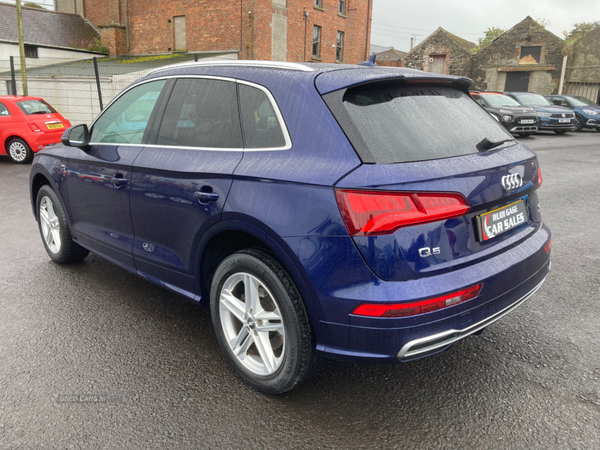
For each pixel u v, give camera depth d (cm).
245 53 2420
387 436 218
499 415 232
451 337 209
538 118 1673
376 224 193
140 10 2741
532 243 253
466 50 3516
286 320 225
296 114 229
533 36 3294
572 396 246
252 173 232
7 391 249
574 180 859
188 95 291
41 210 443
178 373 269
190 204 264
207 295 285
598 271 418
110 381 260
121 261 346
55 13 2984
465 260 212
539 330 315
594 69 3178
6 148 1109
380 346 202
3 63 2467
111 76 1767
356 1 3064
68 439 215
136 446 211
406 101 234
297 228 211
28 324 324
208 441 215
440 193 201
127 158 314
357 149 204
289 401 244
